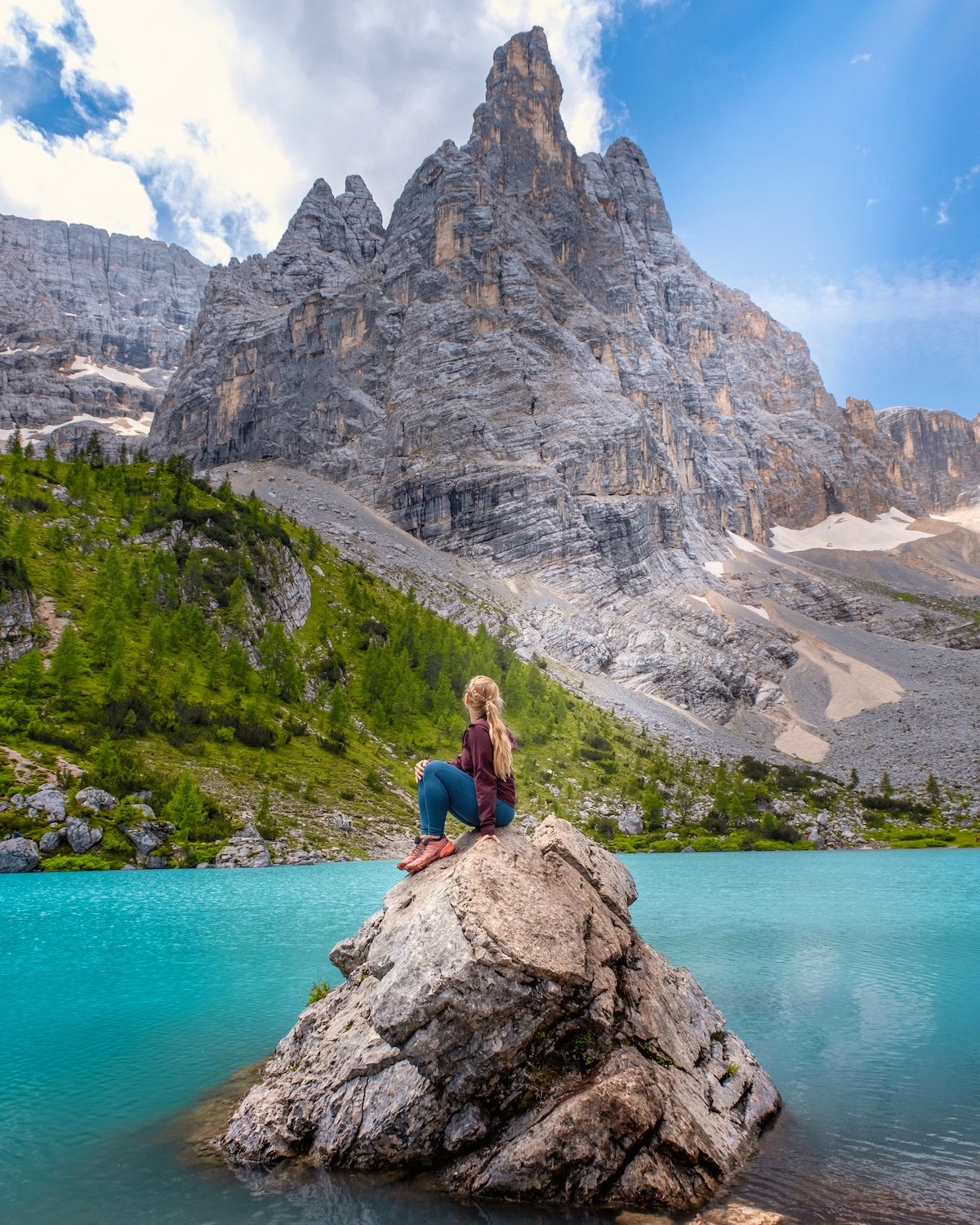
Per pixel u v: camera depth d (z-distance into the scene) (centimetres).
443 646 15275
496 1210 983
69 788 7562
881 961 2822
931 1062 1689
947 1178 1111
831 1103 1443
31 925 3644
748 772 15350
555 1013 1092
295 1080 1226
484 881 1116
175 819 7406
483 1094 1100
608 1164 1017
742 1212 981
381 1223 952
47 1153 1197
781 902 4734
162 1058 1708
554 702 15100
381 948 1166
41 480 15588
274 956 2895
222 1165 1144
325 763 10419
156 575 12962
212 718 10256
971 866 7856
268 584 15100
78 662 9644
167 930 3494
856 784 16300
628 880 1577
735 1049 1465
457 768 1297
